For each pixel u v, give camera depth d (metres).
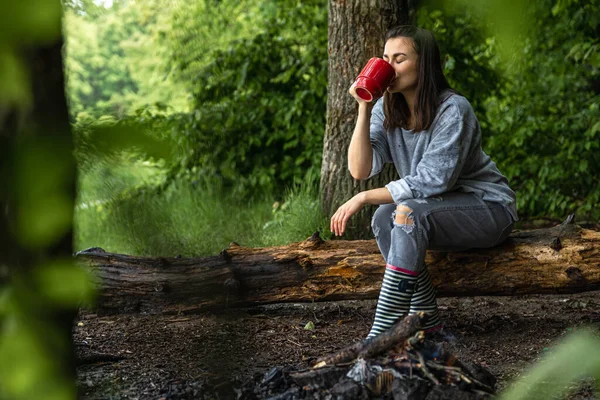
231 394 2.48
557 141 8.27
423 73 3.10
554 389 0.71
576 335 0.63
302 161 7.87
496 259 3.66
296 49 8.43
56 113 0.77
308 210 5.90
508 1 0.65
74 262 0.66
